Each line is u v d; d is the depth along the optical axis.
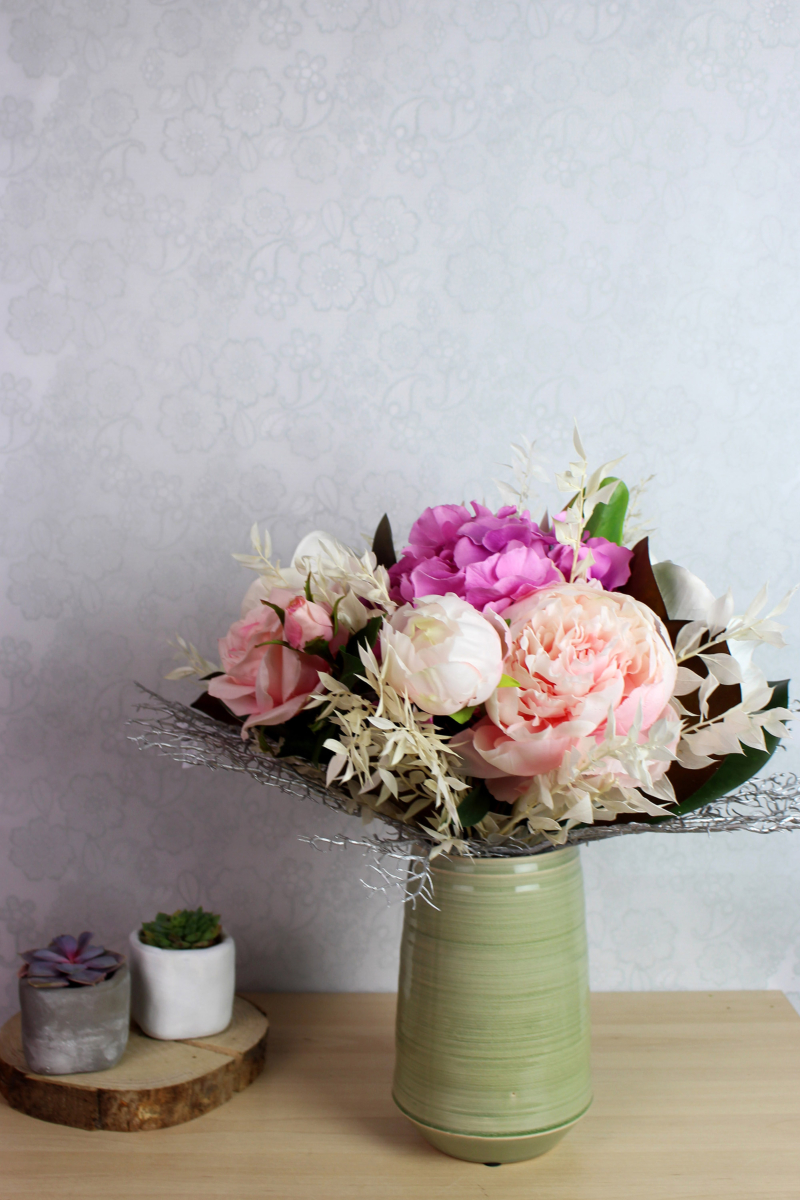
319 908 0.91
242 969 0.91
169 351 0.89
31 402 0.90
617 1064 0.77
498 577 0.56
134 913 0.91
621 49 0.88
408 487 0.90
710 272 0.89
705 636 0.59
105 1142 0.66
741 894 0.92
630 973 0.92
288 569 0.64
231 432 0.90
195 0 0.88
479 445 0.90
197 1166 0.63
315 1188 0.61
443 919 0.61
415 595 0.56
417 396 0.89
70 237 0.89
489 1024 0.60
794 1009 0.88
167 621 0.90
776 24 0.88
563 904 0.62
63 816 0.90
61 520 0.90
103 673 0.90
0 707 0.90
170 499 0.90
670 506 0.90
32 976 0.70
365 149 0.89
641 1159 0.65
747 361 0.89
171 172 0.89
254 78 0.88
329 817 0.90
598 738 0.51
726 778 0.57
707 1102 0.72
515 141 0.88
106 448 0.90
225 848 0.91
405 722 0.51
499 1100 0.60
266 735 0.61
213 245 0.89
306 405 0.90
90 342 0.89
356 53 0.88
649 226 0.89
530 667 0.51
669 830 0.58
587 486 0.62
